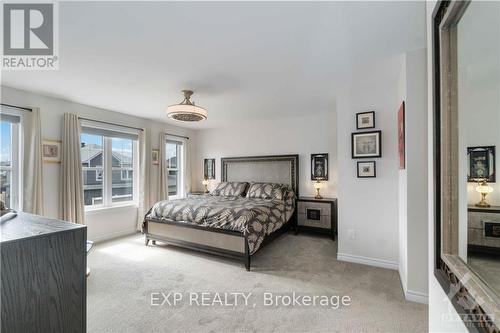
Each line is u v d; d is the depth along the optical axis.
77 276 0.89
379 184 2.86
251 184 4.92
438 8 0.93
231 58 2.21
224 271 2.77
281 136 4.95
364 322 1.83
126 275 2.66
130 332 1.73
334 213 4.04
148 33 1.79
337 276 2.62
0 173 2.99
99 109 3.95
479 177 0.79
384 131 2.83
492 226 0.75
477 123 0.79
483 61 0.76
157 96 3.32
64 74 2.56
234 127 5.55
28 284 0.76
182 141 5.68
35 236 0.78
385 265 2.83
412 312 1.95
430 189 1.12
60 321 0.84
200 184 6.03
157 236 3.59
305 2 1.47
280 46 2.00
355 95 3.02
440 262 0.96
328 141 4.49
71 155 3.49
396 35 1.85
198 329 1.77
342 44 1.98
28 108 3.10
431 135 1.08
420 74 2.09
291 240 4.00
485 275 0.73
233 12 1.56
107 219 4.09
